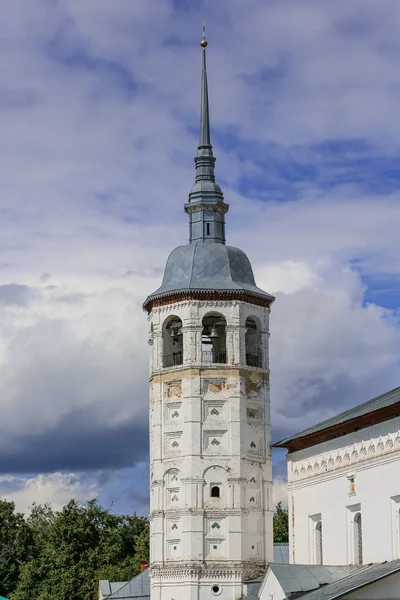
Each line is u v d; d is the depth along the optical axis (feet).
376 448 234.17
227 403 289.33
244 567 282.56
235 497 285.23
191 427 286.66
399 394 242.78
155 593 286.25
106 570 444.55
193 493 284.20
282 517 464.24
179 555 283.59
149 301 298.56
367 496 235.81
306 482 259.80
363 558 235.61
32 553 490.90
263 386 295.69
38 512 590.14
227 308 292.81
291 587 235.61
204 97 317.83
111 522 486.38
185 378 289.33
